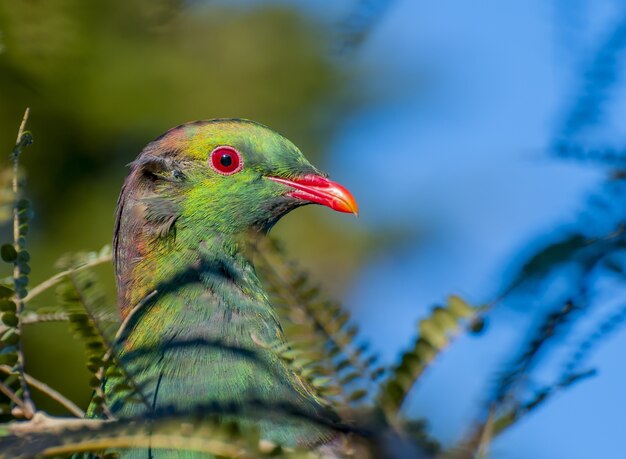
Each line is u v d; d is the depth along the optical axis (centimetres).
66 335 1251
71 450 499
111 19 1232
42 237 1333
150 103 1326
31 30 895
